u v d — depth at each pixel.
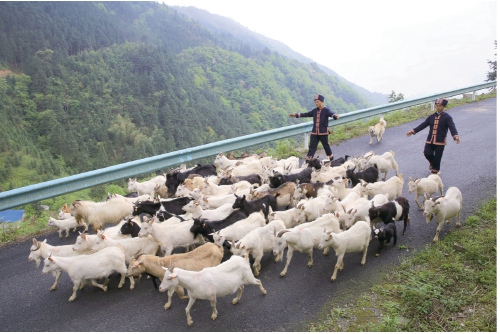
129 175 10.38
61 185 9.15
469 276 6.75
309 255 7.36
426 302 6.12
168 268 6.00
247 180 10.49
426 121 10.33
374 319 5.89
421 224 8.70
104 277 6.90
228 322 5.93
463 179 10.69
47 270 6.48
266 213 8.73
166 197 10.73
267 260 7.66
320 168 11.04
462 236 7.89
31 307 6.32
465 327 5.75
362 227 7.27
